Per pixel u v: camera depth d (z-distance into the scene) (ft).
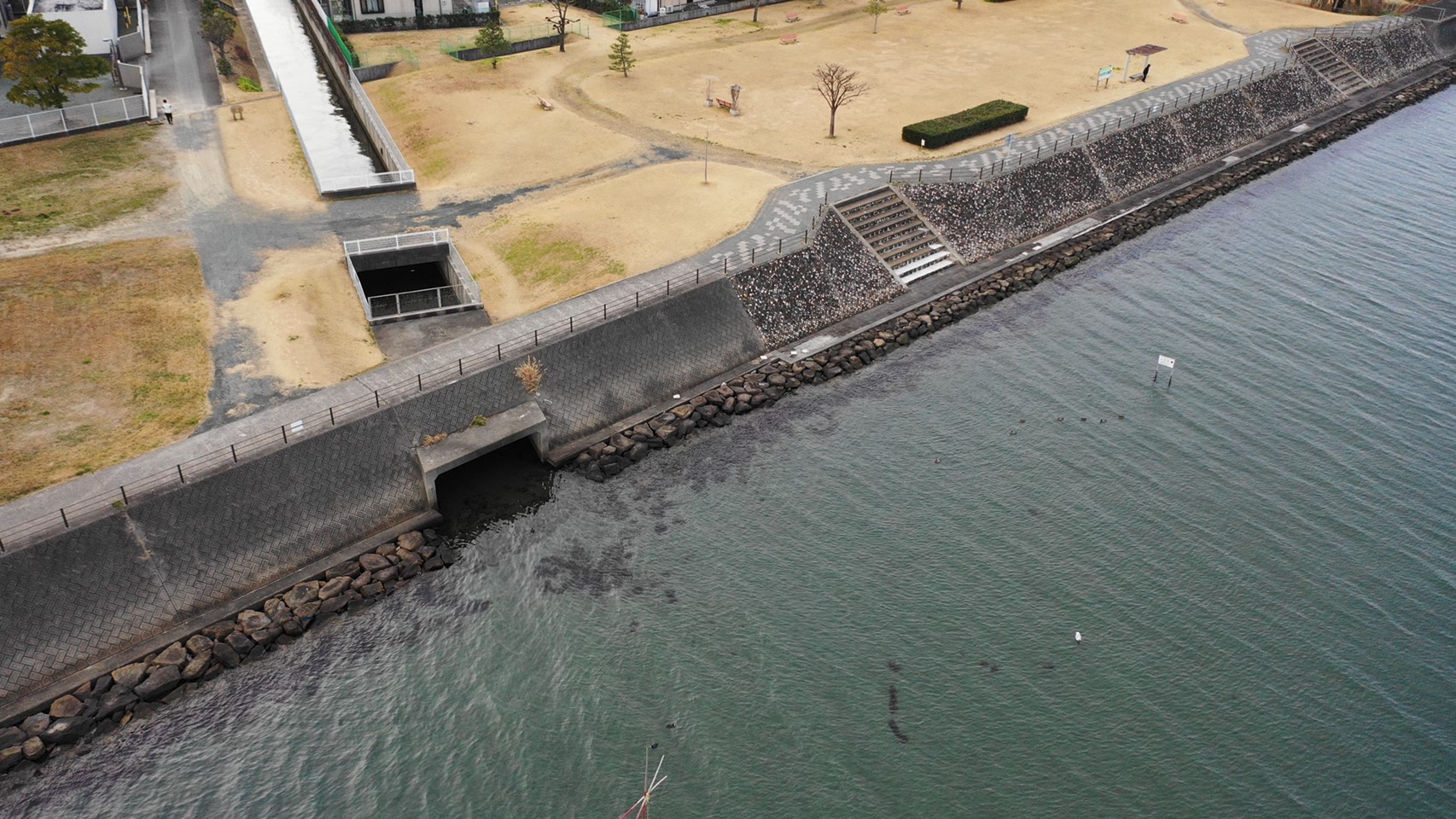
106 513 134.72
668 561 148.97
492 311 190.19
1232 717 126.00
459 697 127.13
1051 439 177.58
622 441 172.14
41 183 221.25
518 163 253.03
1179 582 146.82
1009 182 256.11
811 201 233.96
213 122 262.88
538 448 168.25
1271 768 119.55
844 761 119.55
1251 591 145.38
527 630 136.98
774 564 148.66
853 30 377.91
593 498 161.79
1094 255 246.68
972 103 305.32
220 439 151.23
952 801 115.14
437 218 223.51
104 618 130.00
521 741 121.39
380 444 156.25
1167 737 123.13
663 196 234.58
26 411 154.71
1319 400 189.98
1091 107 306.76
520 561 148.77
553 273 202.18
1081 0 428.15
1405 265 242.99
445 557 148.66
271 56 344.49
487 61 326.85
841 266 219.00
